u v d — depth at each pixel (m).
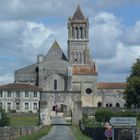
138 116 169.62
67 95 171.75
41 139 98.75
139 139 77.50
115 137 73.62
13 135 87.19
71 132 128.50
